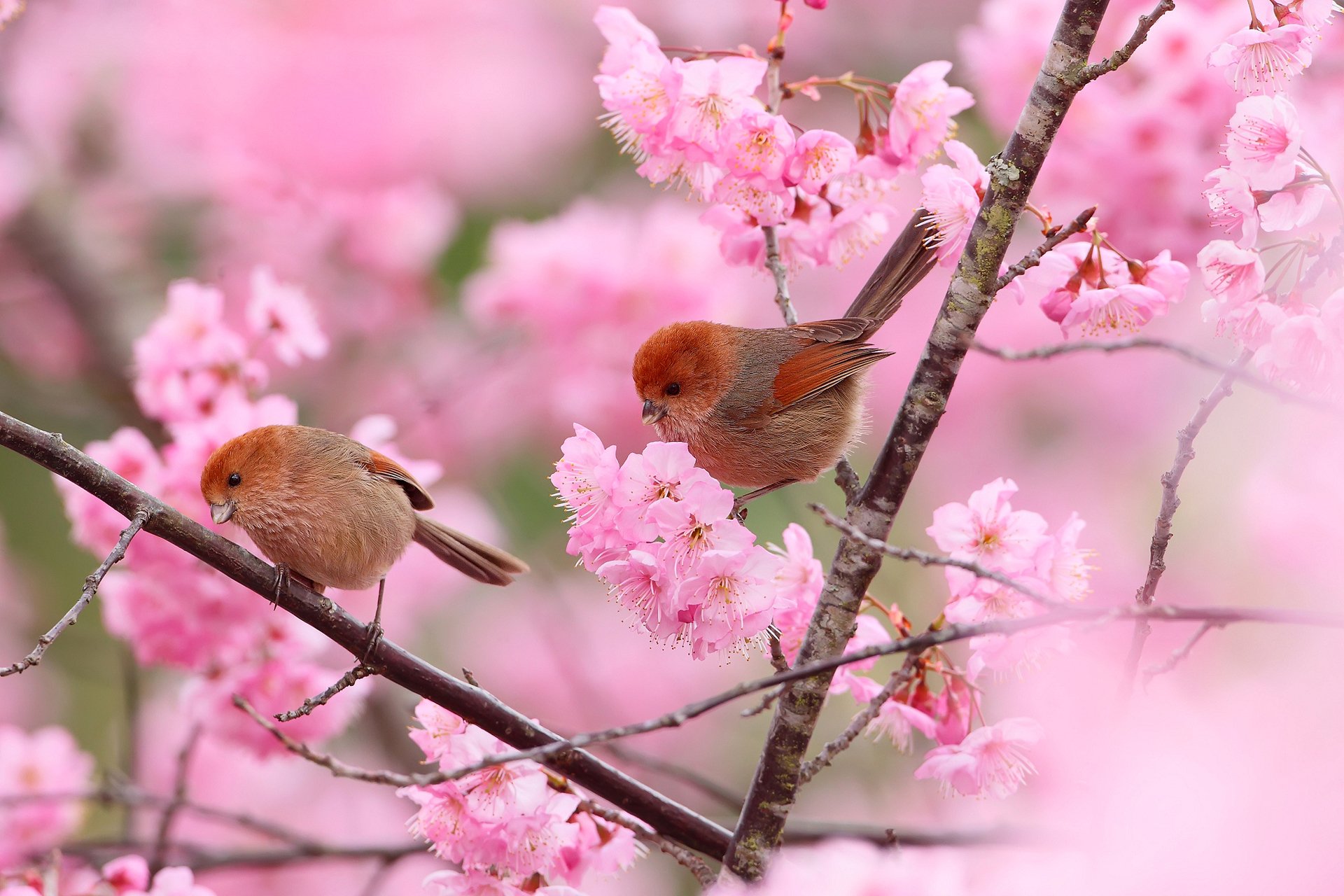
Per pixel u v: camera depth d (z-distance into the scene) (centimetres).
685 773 1087
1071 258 764
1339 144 919
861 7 1612
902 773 1327
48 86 1487
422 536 979
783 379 934
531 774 725
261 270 1099
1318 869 571
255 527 887
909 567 1405
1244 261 680
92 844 1025
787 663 667
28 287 1504
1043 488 1507
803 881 651
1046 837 816
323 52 1445
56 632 614
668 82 782
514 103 1473
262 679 1088
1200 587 1108
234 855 1012
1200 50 1088
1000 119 1198
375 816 1405
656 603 665
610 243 1461
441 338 1548
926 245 888
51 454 691
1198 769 605
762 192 803
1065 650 740
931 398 685
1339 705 608
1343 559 1002
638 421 1504
